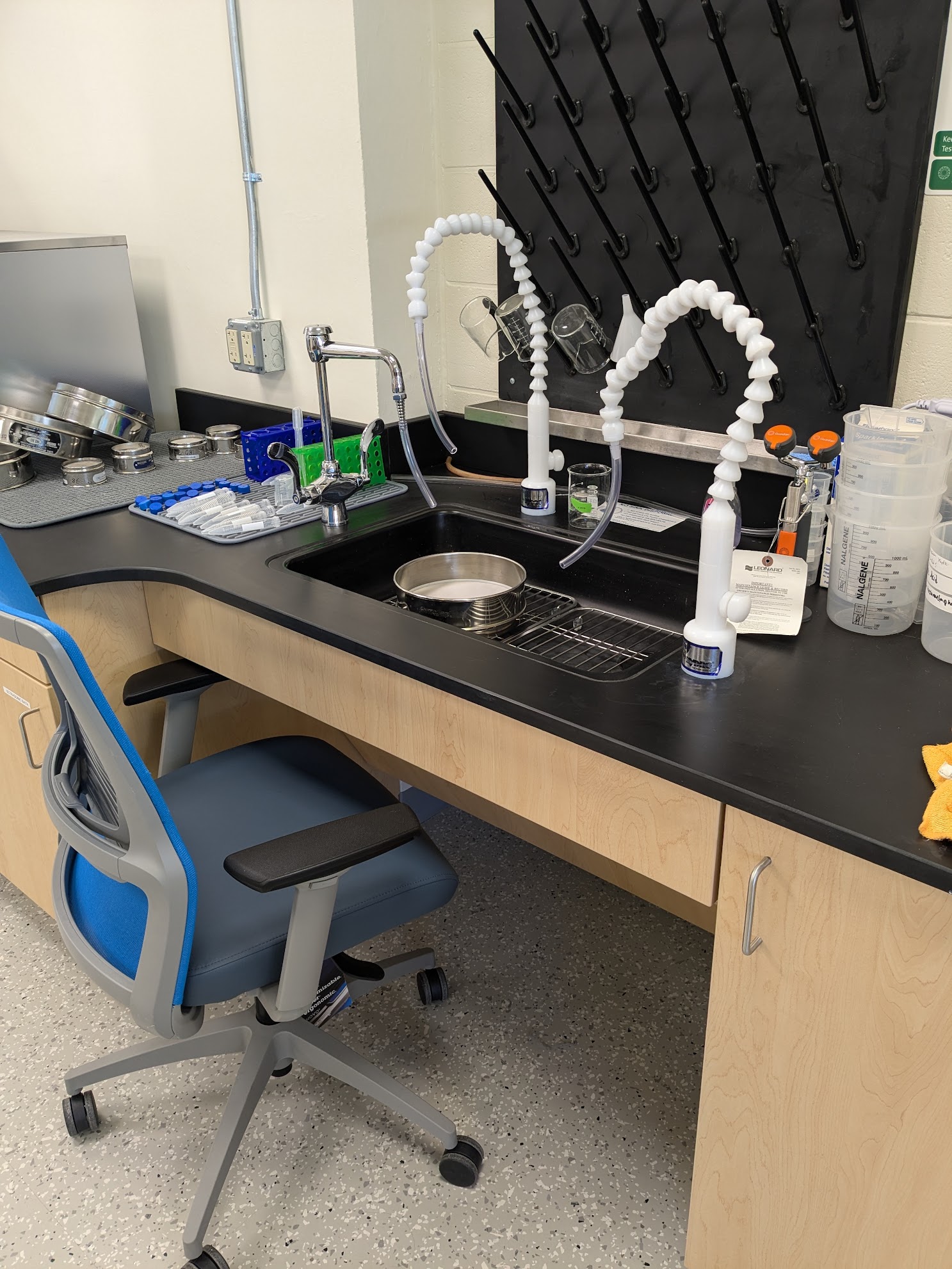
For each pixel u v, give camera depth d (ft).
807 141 4.61
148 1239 4.68
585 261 5.66
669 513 5.69
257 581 5.10
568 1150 5.06
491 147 6.04
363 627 4.53
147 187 7.46
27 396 7.07
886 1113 3.34
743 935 3.44
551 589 5.66
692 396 5.50
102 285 7.28
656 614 5.24
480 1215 4.75
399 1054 5.66
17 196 8.68
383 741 4.72
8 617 3.26
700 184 4.93
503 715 4.03
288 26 5.97
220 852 4.66
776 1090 3.62
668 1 4.82
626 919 6.73
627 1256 4.54
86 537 5.81
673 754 3.39
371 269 6.23
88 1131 5.21
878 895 3.06
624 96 5.13
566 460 6.18
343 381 6.70
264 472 6.70
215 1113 5.34
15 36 7.86
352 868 4.48
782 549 4.58
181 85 6.81
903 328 4.67
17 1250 4.64
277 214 6.61
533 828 6.69
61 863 4.62
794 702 3.73
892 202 4.46
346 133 5.96
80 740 4.16
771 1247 3.91
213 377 7.73
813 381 5.00
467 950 6.47
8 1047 5.79
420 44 6.03
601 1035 5.78
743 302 5.08
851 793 3.14
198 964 3.99
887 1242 3.53
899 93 4.29
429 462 6.97
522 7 5.39
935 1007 3.08
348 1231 4.69
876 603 4.20
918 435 3.91
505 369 6.39
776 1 4.36
